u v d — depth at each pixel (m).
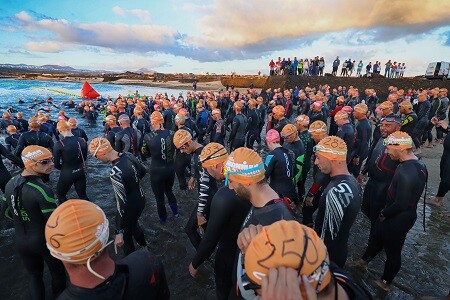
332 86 24.39
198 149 3.83
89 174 7.12
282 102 16.97
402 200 2.67
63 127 4.70
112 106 10.30
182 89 57.41
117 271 1.19
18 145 6.23
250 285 0.85
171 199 4.71
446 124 4.68
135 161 3.40
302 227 0.83
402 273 3.34
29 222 2.56
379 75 24.92
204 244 2.25
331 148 2.31
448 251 3.77
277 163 3.59
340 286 0.94
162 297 1.43
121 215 3.22
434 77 24.03
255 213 1.72
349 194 2.21
